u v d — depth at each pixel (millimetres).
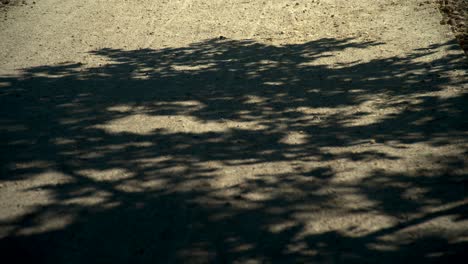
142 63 8203
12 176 5000
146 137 5797
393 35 9047
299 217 4312
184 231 4156
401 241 3965
